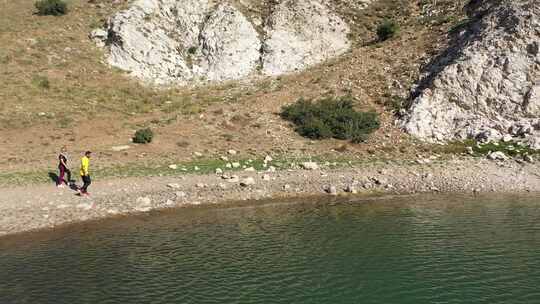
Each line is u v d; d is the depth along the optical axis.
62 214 25.84
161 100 49.31
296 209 27.59
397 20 63.97
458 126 43.28
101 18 60.31
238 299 15.55
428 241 21.25
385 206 28.11
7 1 65.38
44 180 30.58
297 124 44.88
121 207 27.41
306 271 17.94
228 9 61.66
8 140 35.72
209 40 58.81
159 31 58.03
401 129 43.84
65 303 15.24
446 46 51.44
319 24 62.06
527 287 16.20
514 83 43.88
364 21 65.06
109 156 35.47
